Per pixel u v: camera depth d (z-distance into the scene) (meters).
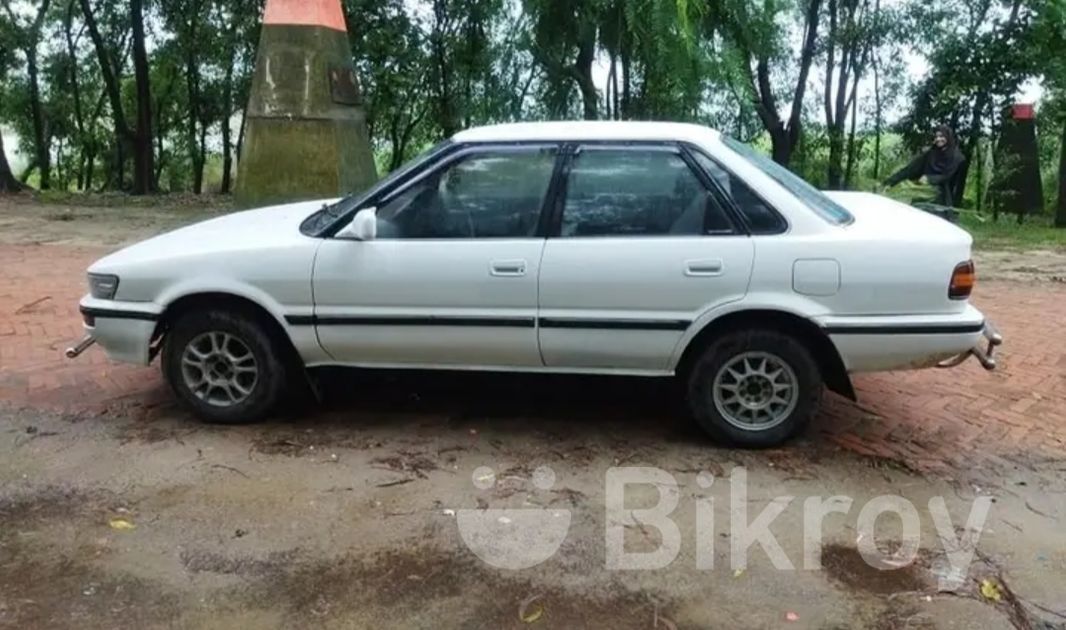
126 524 3.79
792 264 4.27
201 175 24.11
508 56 13.70
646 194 4.43
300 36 10.13
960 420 5.09
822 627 3.11
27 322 6.98
